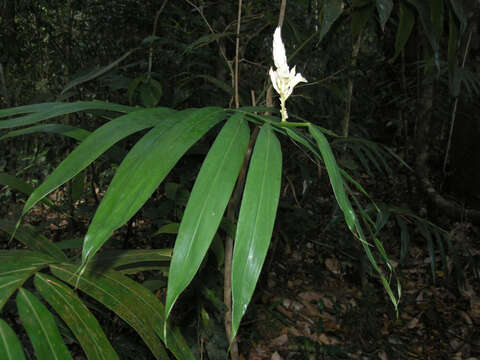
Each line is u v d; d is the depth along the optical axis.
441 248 1.55
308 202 2.56
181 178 1.39
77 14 2.57
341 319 2.17
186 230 0.44
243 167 1.01
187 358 0.67
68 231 2.44
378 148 1.38
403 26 1.10
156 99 1.39
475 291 2.37
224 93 1.84
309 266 2.54
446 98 2.97
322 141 0.55
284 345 1.98
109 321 1.44
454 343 2.04
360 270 2.45
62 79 2.44
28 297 0.57
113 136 0.55
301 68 1.97
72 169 0.51
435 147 3.92
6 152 2.46
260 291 2.22
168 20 2.06
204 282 1.28
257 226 0.45
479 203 3.17
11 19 2.21
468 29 1.82
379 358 1.94
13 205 2.50
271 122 0.58
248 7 1.61
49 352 0.51
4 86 2.15
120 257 0.83
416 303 2.33
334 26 1.42
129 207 0.46
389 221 3.04
